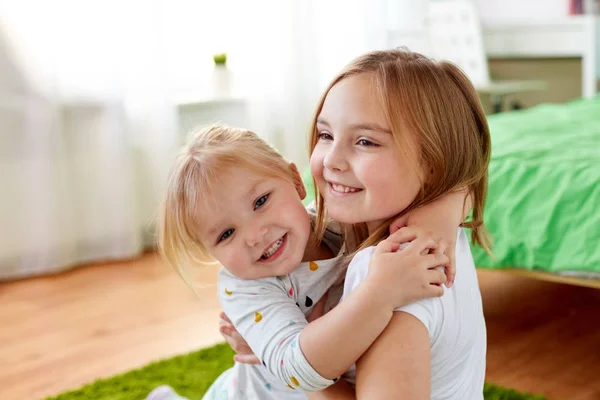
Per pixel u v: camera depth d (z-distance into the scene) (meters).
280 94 3.36
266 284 0.88
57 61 2.69
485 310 2.09
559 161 1.76
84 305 2.33
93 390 1.68
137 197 2.97
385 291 0.72
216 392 1.06
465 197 0.87
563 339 1.86
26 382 1.77
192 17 3.07
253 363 0.96
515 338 1.88
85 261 2.86
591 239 1.59
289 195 0.90
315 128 0.92
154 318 2.18
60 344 2.00
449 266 0.79
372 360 0.73
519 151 1.89
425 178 0.83
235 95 3.22
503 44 4.21
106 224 2.88
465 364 0.84
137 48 2.88
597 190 1.62
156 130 2.95
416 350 0.72
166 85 2.95
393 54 0.86
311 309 0.91
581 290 2.21
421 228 0.81
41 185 2.68
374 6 3.66
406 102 0.80
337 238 0.99
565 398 1.54
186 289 2.45
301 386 0.76
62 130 2.72
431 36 4.04
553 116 2.55
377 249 0.77
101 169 2.85
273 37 3.31
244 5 3.21
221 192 0.87
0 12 2.55
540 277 1.69
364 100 0.81
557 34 3.99
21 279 2.67
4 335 2.09
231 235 0.88
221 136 0.93
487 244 1.01
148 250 3.01
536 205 1.70
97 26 2.77
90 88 2.79
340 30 3.57
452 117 0.83
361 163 0.80
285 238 0.89
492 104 4.17
